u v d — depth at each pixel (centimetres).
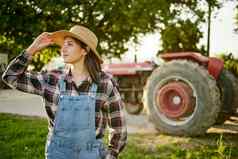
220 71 843
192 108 791
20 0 1342
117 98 310
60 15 1362
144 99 843
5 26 1319
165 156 655
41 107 1276
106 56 1700
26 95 1742
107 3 1337
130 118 1005
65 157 296
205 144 732
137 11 1331
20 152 656
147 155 657
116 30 1540
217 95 784
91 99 301
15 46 1570
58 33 313
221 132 857
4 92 1841
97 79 305
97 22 1423
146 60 1094
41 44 319
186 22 1655
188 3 1648
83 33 310
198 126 778
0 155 636
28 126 857
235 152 680
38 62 2016
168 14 1445
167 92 805
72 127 297
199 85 775
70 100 300
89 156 296
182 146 718
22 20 1347
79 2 1384
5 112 1113
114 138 313
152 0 1346
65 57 310
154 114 820
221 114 898
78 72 311
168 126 800
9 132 786
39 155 646
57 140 298
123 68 1102
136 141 742
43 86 309
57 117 300
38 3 1305
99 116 304
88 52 313
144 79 1074
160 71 821
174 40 2012
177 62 810
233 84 889
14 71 309
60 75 312
